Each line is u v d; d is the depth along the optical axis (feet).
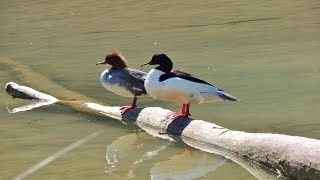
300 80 55.67
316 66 60.90
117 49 75.77
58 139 41.81
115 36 85.15
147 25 92.43
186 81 40.11
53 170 35.35
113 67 47.44
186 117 42.06
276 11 98.58
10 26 98.43
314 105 47.39
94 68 66.13
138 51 73.72
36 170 35.42
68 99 53.16
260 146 35.37
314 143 32.45
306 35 78.07
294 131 41.27
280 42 74.43
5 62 70.95
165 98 41.19
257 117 44.96
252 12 98.63
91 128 44.57
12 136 42.83
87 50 76.54
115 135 42.57
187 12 101.91
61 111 49.80
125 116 46.39
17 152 39.01
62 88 57.11
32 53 76.69
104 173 34.68
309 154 31.96
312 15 92.79
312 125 42.37
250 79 56.90
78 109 50.01
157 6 110.11
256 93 51.88
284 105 47.80
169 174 34.32
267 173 34.09
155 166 35.91
